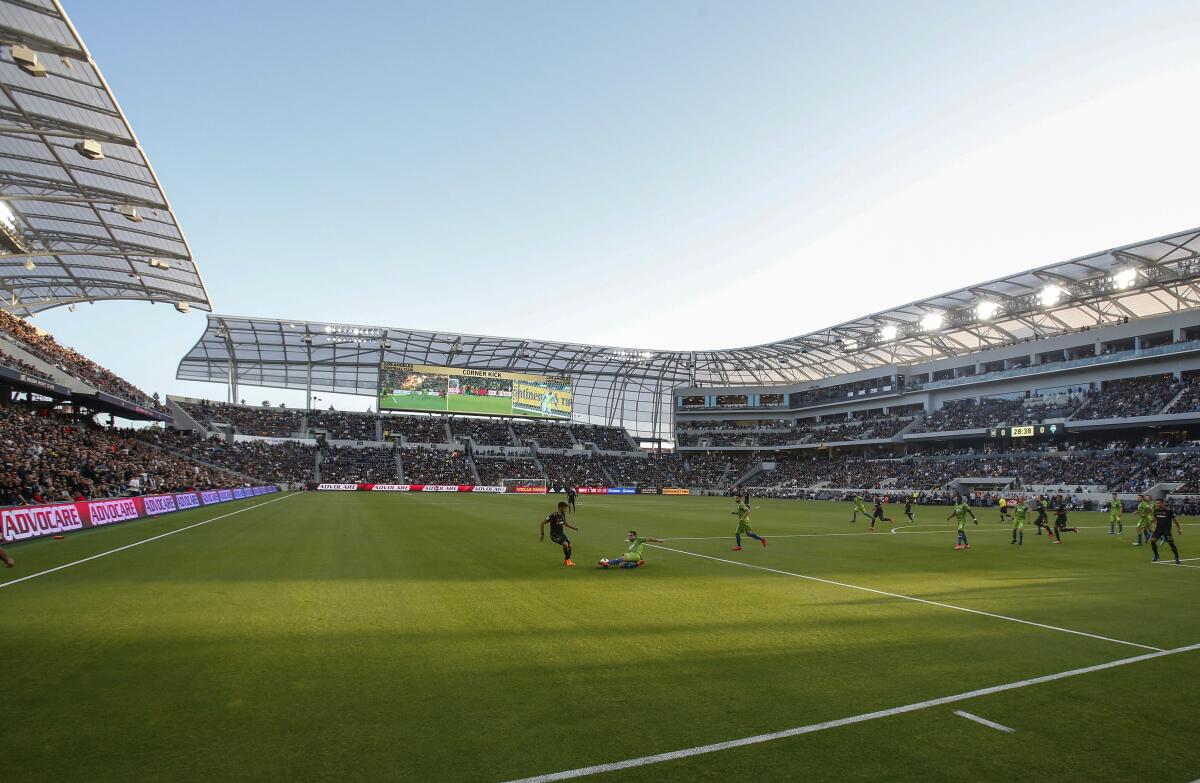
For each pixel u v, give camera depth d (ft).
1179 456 151.84
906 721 19.54
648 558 56.80
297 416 241.55
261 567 46.75
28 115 64.49
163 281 117.39
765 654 26.37
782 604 36.91
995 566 55.16
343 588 39.09
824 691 22.03
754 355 257.96
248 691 21.17
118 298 131.23
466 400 242.99
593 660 25.14
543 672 23.56
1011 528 100.94
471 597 37.01
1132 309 173.47
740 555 60.39
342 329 212.43
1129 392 169.89
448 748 17.06
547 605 35.22
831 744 17.76
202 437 205.16
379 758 16.42
